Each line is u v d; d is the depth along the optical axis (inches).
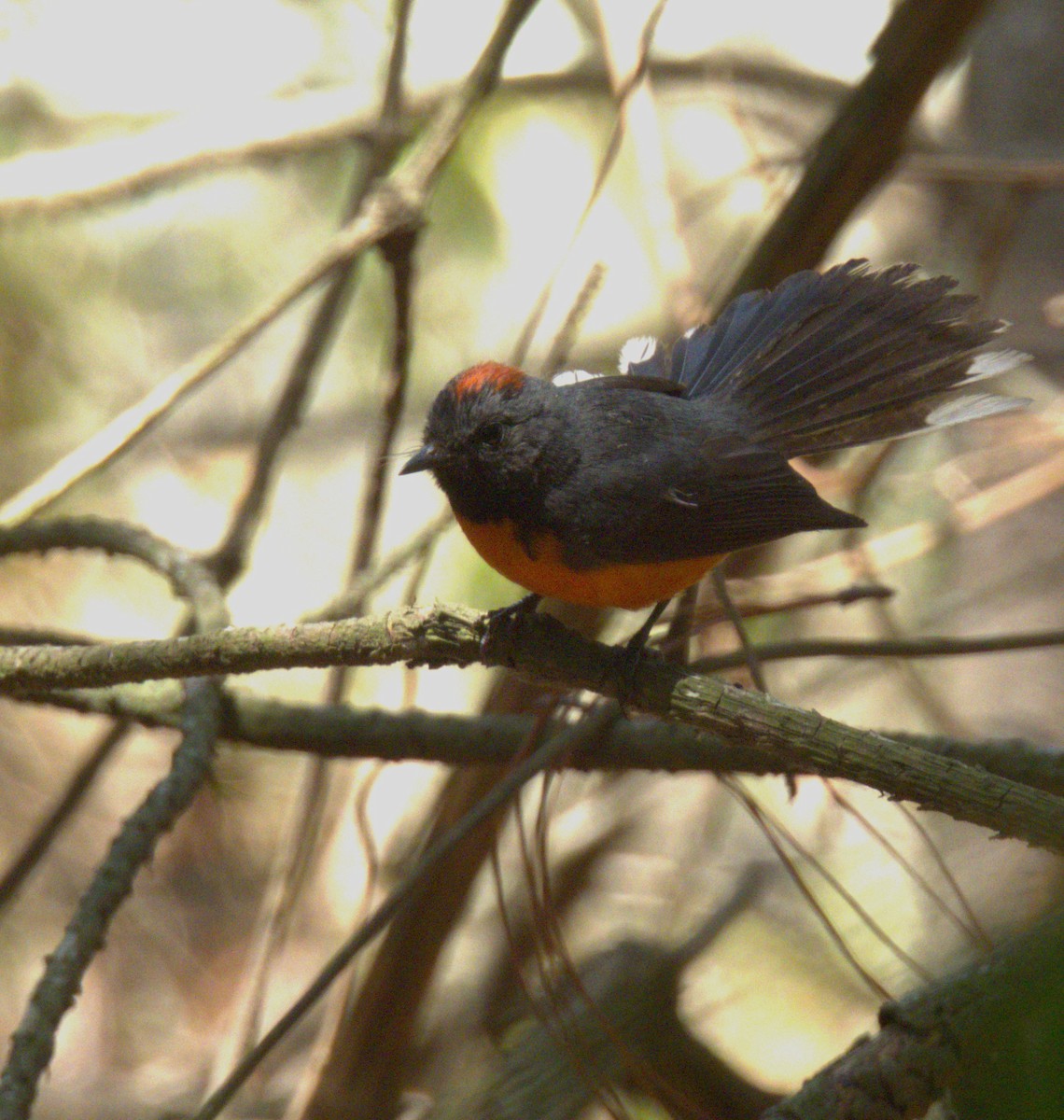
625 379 315.9
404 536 575.5
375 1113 353.1
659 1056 316.8
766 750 210.8
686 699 218.5
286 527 574.9
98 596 558.6
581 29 533.3
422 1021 379.2
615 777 410.6
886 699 499.2
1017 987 145.6
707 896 422.6
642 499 288.7
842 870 392.5
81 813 570.3
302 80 534.6
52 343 529.3
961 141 507.2
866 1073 198.7
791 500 294.2
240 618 550.6
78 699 305.4
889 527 486.9
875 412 305.7
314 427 584.7
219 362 337.4
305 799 363.9
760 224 485.7
